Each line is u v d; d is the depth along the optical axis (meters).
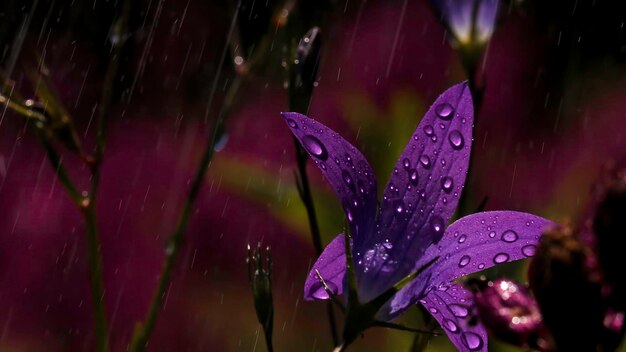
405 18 0.41
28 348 0.39
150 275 0.40
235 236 0.40
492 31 0.26
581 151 0.39
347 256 0.23
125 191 0.41
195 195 0.27
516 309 0.20
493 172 0.39
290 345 0.40
